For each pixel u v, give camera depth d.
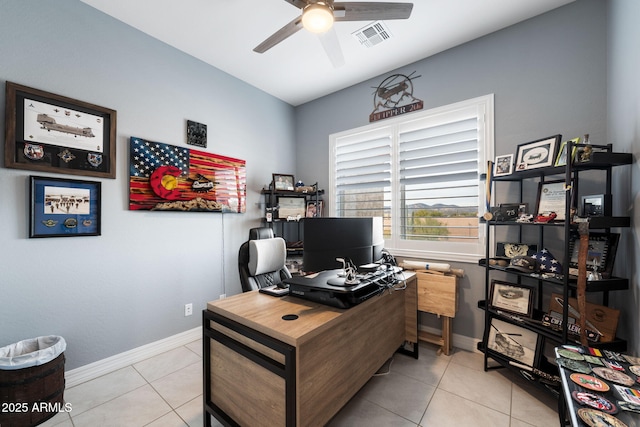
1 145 1.73
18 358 1.55
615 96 1.79
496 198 2.41
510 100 2.33
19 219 1.79
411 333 2.40
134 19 2.23
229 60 2.83
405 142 2.94
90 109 2.07
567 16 2.08
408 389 1.94
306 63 2.88
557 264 1.86
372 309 1.85
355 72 3.07
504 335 2.08
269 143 3.58
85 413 1.71
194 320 2.75
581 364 1.12
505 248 2.27
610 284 1.55
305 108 3.86
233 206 3.10
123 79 2.26
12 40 1.76
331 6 1.60
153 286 2.45
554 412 1.71
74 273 2.01
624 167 1.67
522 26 2.27
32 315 1.83
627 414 0.83
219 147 2.99
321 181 3.69
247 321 1.36
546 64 2.17
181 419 1.67
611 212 1.63
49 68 1.90
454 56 2.60
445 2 2.05
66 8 1.97
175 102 2.61
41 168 1.85
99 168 2.11
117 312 2.22
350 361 1.60
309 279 1.80
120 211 2.24
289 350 1.16
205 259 2.86
